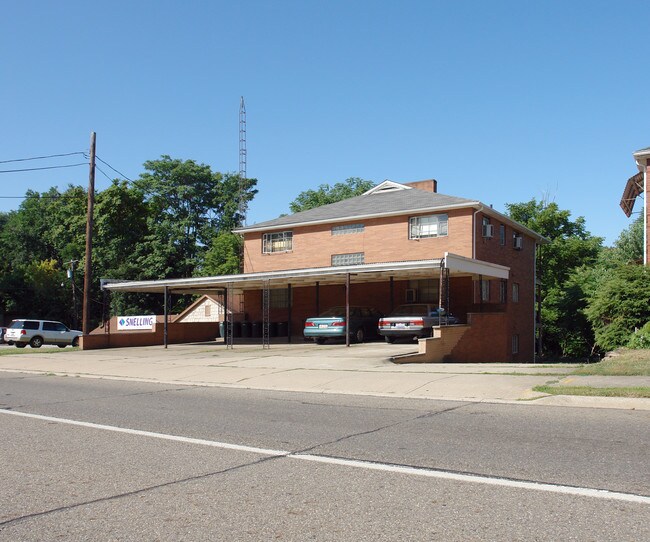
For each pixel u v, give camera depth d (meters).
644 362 13.54
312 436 7.77
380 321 23.11
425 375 13.21
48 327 36.34
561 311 40.81
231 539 4.34
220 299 37.94
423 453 6.72
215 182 67.38
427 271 24.31
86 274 27.83
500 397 10.26
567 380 11.30
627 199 32.16
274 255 35.38
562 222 46.03
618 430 7.51
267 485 5.64
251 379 14.27
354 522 4.62
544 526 4.44
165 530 4.54
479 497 5.14
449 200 30.23
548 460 6.25
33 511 5.03
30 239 66.81
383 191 36.75
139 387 13.70
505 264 32.62
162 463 6.54
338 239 33.16
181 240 60.94
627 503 4.89
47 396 12.15
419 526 4.51
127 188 56.88
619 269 22.33
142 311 56.62
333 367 15.69
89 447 7.34
